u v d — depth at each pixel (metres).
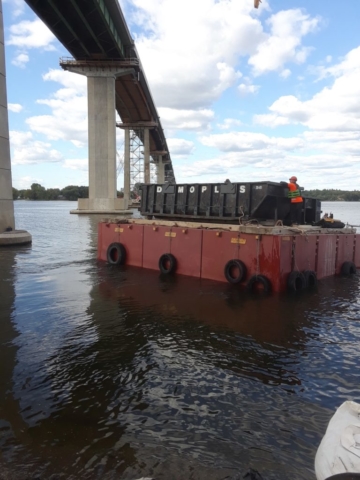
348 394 4.55
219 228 10.80
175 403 4.34
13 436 3.73
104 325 6.97
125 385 4.73
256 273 9.61
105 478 3.20
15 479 3.16
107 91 58.12
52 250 18.16
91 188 59.78
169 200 13.13
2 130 20.20
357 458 2.65
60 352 5.73
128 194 96.50
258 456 3.49
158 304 8.38
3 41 19.83
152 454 3.50
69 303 8.49
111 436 3.75
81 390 4.60
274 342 6.18
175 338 6.33
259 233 9.55
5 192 20.70
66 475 3.23
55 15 46.06
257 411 4.19
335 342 6.21
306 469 3.32
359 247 13.12
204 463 3.39
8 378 4.88
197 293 9.27
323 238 10.99
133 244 13.20
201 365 5.30
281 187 10.88
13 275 11.76
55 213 70.44
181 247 11.52
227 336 6.43
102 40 53.09
